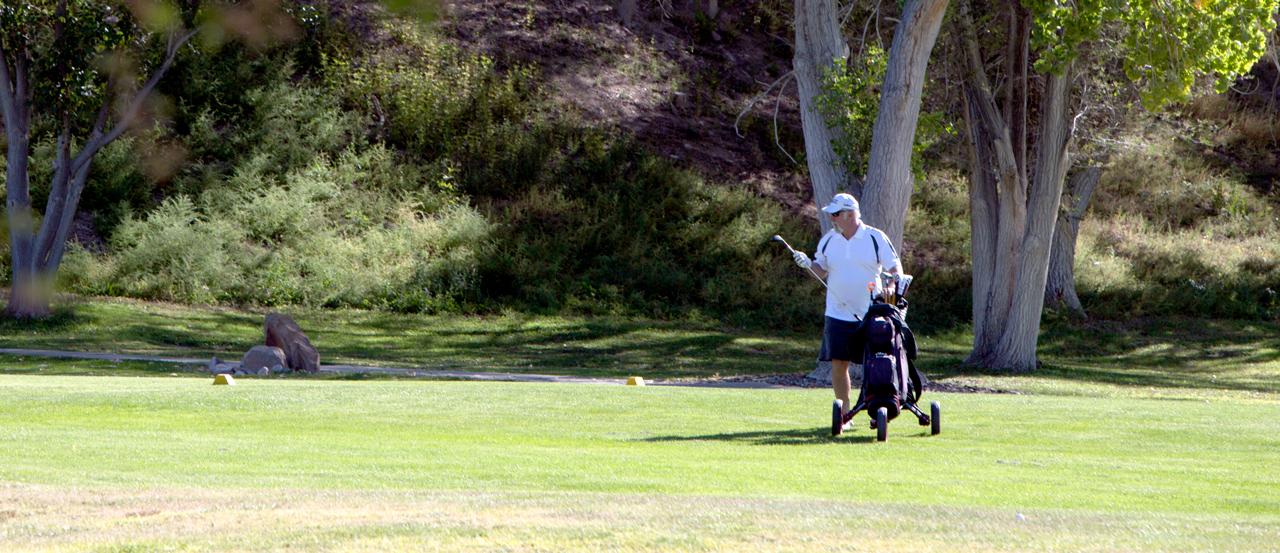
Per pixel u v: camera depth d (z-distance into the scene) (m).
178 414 35.44
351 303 128.38
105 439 28.00
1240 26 73.56
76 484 20.45
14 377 57.12
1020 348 94.94
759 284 140.25
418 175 147.38
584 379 77.75
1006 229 94.44
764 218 149.50
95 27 101.25
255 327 114.19
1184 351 126.06
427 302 129.00
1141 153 158.50
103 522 16.41
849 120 79.56
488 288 134.38
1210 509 20.00
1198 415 38.16
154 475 21.94
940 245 150.62
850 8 86.06
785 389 51.25
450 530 15.67
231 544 14.80
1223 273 149.62
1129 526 16.75
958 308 139.25
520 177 150.25
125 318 111.94
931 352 119.81
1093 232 155.75
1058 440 31.44
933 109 91.44
